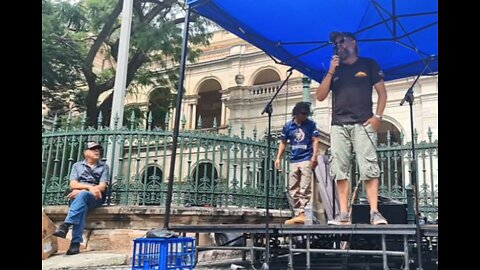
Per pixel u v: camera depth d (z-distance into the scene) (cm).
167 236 335
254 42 593
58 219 644
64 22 1451
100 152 639
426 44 594
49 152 690
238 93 2267
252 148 779
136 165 709
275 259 524
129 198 668
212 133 769
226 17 529
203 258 609
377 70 462
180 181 694
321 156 745
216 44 2580
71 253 564
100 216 630
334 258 555
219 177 730
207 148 724
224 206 721
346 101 455
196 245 514
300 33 582
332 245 584
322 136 904
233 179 741
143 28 1454
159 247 332
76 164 625
